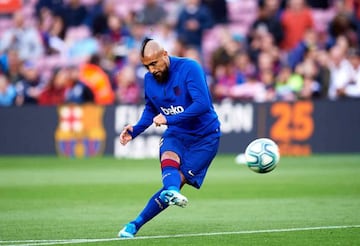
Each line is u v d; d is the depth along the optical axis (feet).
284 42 269.44
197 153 91.15
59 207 124.47
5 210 120.47
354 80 244.22
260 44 259.60
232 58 252.21
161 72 89.97
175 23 280.92
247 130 238.48
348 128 234.79
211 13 287.48
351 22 264.52
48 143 248.73
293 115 236.84
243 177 176.04
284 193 143.13
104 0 289.94
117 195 142.10
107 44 271.28
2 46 289.12
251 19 292.61
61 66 277.23
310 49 250.16
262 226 100.68
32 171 195.00
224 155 240.12
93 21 282.97
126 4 306.14
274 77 253.24
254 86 247.29
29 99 262.67
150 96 92.73
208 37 286.46
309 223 102.99
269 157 93.35
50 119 248.32
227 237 90.84
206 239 89.30
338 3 275.80
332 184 158.20
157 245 84.84
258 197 137.39
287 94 241.76
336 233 92.99
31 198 137.28
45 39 289.33
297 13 269.03
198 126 91.35
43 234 94.53
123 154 243.60
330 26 262.06
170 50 264.52
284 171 189.06
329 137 235.61
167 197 84.17
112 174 186.09
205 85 90.17
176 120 88.22
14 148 249.96
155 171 194.18
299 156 234.99
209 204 127.75
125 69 253.85
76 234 94.38
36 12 298.15
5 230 98.22
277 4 273.54
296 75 242.78
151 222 105.70
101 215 114.42
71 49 286.66
